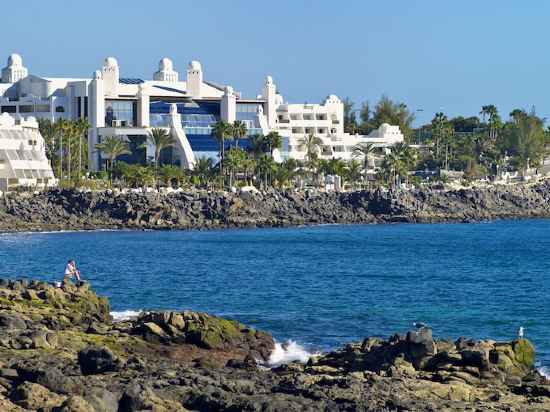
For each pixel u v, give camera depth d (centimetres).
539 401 10538
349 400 10138
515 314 18525
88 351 11456
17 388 9650
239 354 13662
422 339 12012
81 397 9156
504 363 11756
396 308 19125
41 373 10188
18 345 12381
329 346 15038
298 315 18025
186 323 14038
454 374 11369
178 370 11706
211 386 10538
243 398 10000
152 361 12519
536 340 15788
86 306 15988
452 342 12762
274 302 19888
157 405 9431
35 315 14575
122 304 19600
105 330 14075
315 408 9781
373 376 11262
